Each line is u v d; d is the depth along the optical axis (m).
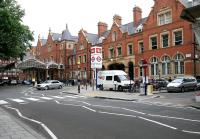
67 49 69.81
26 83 68.75
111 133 9.34
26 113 14.96
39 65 63.84
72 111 15.34
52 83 44.44
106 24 61.59
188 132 9.26
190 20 19.05
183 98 22.42
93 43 59.94
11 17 44.09
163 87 33.53
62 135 9.23
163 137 8.59
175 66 38.75
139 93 28.48
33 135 8.75
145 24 44.03
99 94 28.95
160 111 14.70
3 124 10.88
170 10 39.78
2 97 27.30
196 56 36.75
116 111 14.93
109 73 35.78
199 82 33.47
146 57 43.47
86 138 8.72
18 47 48.88
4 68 75.25
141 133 9.23
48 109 16.58
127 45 48.50
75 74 64.12
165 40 40.66
